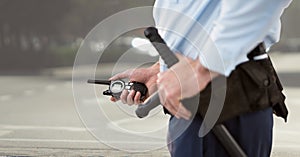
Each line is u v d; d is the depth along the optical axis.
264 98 1.49
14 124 8.18
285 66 34.47
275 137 6.74
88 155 5.08
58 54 36.75
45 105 11.85
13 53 36.00
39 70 33.94
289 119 8.55
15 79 24.83
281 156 5.45
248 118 1.50
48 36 37.03
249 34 1.33
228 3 1.34
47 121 8.53
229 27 1.33
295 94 14.63
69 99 13.45
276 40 1.59
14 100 13.45
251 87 1.47
